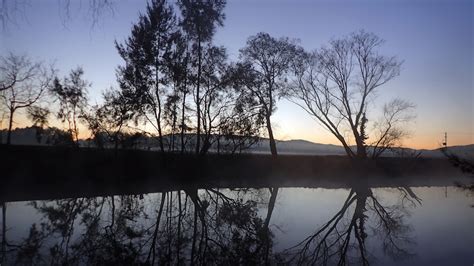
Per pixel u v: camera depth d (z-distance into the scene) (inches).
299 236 722.8
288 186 1595.7
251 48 1796.3
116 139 1457.9
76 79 1475.1
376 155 1929.1
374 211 1010.7
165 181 1465.3
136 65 1453.0
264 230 767.1
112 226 770.8
